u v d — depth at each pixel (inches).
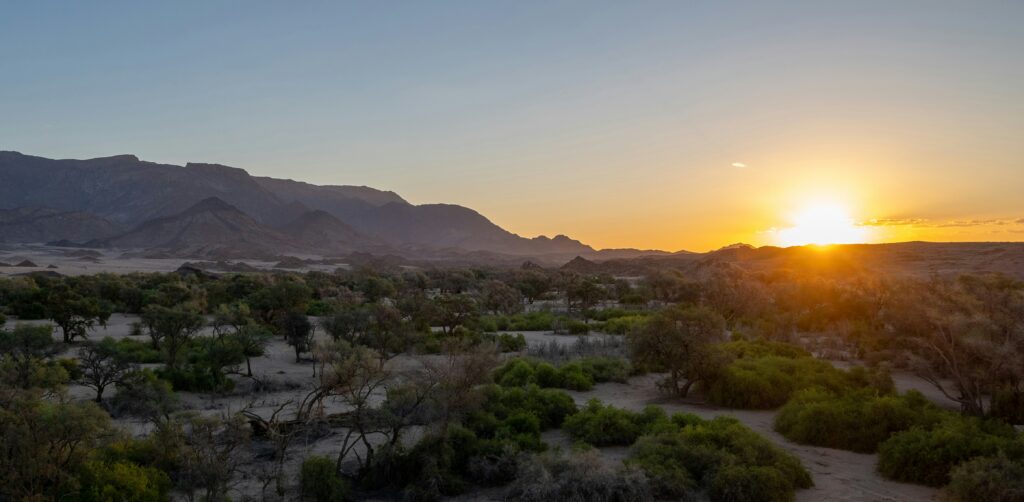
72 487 570.9
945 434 695.7
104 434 628.1
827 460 748.6
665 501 631.2
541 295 3715.6
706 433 737.6
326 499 631.2
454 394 724.0
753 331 1792.6
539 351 1455.5
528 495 625.9
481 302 2677.2
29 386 790.5
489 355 759.1
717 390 1016.2
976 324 864.9
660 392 1081.4
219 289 2691.9
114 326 2027.6
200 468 601.0
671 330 1053.8
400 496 660.7
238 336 1322.6
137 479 596.7
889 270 4618.6
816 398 901.2
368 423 731.4
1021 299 937.5
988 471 605.3
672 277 3176.7
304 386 1133.7
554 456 689.6
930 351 941.8
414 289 3420.3
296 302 1887.3
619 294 3452.3
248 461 737.6
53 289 2304.4
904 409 802.8
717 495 628.4
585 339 1632.6
